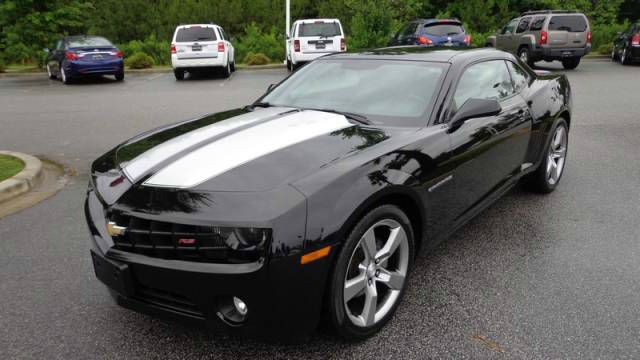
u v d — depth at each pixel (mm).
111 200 2600
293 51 17812
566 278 3412
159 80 17203
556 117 4844
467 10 34250
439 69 3676
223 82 16062
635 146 6988
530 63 18547
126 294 2523
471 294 3227
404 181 2762
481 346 2705
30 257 3818
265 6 39500
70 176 6031
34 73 20438
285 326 2393
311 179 2480
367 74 3838
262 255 2273
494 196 4000
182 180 2574
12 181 5352
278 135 3055
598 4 32281
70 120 9742
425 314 3006
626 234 4113
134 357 2645
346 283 2578
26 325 2949
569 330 2834
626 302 3107
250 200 2357
